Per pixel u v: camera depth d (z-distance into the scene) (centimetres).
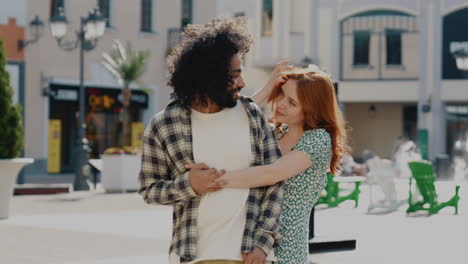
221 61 309
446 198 1609
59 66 2753
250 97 365
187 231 316
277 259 338
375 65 3409
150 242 903
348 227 1093
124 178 1850
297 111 354
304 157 332
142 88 2747
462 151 3297
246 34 319
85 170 1938
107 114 2931
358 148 3650
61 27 2066
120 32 2969
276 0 3331
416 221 1190
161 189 317
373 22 3391
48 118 2712
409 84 3366
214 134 318
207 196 315
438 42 3322
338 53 3372
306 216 345
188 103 315
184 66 311
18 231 998
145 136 325
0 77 1097
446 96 3316
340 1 3375
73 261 761
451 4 3294
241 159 320
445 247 904
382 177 1375
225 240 314
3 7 2575
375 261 798
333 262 786
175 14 3164
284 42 3334
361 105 3647
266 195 325
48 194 1762
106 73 2919
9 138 1117
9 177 1145
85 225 1074
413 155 2408
